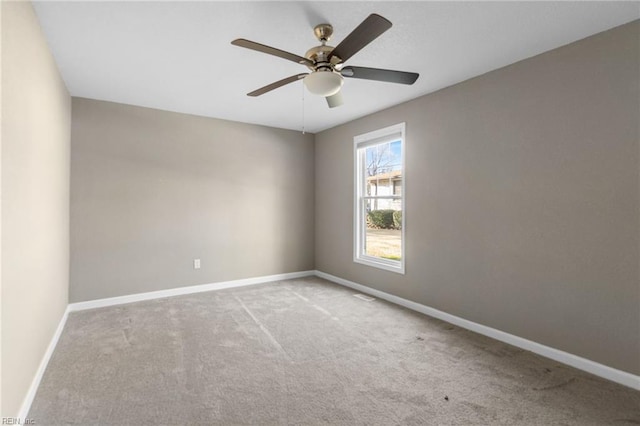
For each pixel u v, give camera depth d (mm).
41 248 2211
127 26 2154
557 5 1926
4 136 1494
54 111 2631
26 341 1854
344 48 1910
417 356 2508
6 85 1517
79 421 1737
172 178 4113
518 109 2662
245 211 4672
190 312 3492
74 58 2607
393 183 4012
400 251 3928
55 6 1931
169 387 2064
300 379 2172
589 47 2262
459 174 3123
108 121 3713
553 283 2463
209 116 4336
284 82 2318
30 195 1933
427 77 2990
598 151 2227
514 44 2385
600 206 2223
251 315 3408
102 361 2393
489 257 2883
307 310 3570
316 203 5270
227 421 1754
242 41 1752
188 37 2301
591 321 2268
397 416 1800
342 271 4715
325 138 5043
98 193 3666
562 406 1893
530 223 2594
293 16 2051
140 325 3107
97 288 3668
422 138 3488
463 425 1733
